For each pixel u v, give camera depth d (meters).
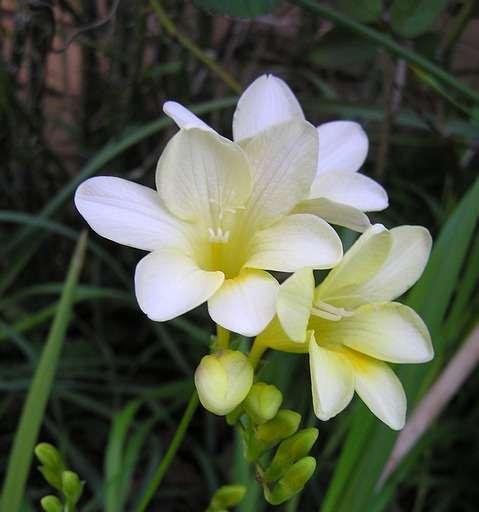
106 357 0.31
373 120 0.31
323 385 0.14
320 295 0.15
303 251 0.15
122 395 0.33
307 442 0.16
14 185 0.32
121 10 0.29
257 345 0.16
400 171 0.35
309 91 0.36
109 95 0.31
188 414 0.17
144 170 0.32
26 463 0.20
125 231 0.15
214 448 0.31
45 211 0.28
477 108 0.30
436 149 0.34
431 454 0.30
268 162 0.16
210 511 0.18
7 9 0.36
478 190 0.21
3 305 0.30
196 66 0.32
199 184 0.15
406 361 0.15
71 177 0.32
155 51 0.32
